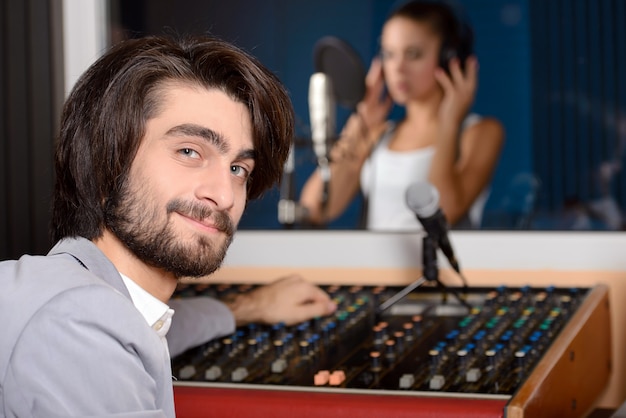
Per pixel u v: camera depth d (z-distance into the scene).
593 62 2.38
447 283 2.13
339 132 2.48
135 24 2.51
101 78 1.13
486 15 2.43
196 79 1.12
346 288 2.05
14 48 2.13
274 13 2.50
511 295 1.88
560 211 2.41
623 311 2.04
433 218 1.85
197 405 1.29
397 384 1.32
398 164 2.46
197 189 1.10
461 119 2.45
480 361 1.40
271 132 1.20
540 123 2.41
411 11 2.45
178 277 1.15
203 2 2.51
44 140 2.13
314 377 1.36
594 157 2.39
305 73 2.50
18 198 2.13
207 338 1.60
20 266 1.06
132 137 1.10
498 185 2.44
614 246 2.06
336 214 2.47
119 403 0.98
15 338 0.97
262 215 2.47
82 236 1.15
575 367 1.49
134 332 1.00
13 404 0.97
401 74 2.46
